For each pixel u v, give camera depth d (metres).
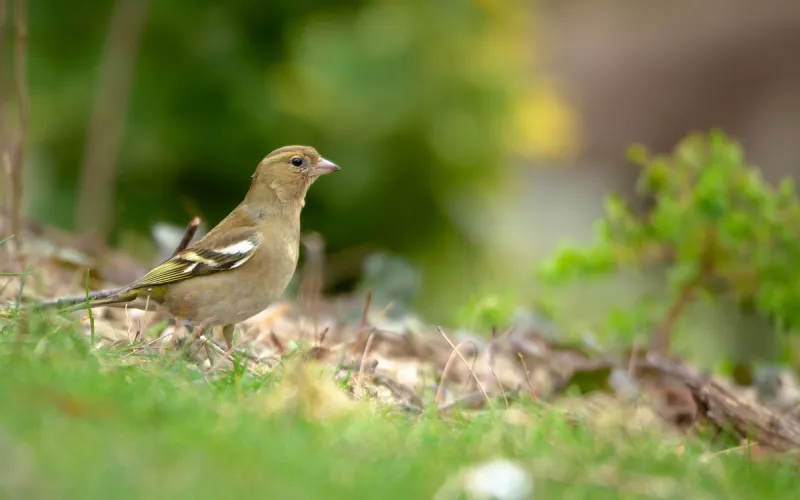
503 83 20.25
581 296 20.45
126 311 9.43
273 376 7.87
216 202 20.08
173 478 5.14
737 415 9.41
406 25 19.89
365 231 20.34
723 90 39.50
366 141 19.75
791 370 12.91
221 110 19.55
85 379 6.39
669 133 39.84
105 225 17.72
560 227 35.47
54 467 5.02
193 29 19.42
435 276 21.09
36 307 7.78
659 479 6.34
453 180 20.55
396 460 6.04
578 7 41.16
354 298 13.30
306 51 19.89
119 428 5.65
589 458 6.57
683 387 10.76
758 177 13.25
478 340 11.71
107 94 18.06
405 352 11.32
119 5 18.06
